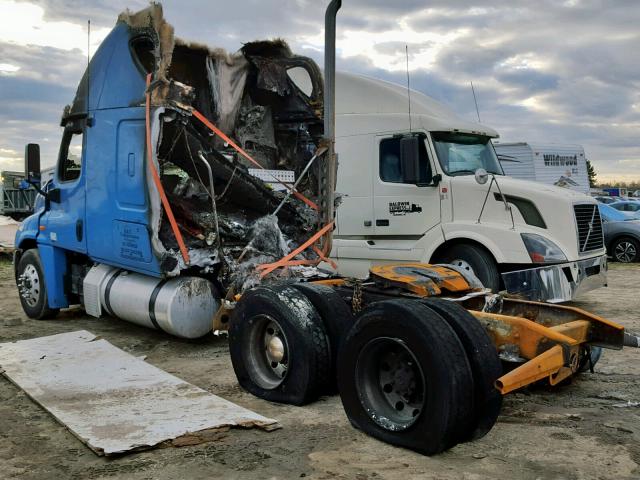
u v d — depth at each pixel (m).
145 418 4.26
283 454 3.74
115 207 6.71
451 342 3.61
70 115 7.44
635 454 3.69
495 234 7.86
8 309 9.15
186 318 6.23
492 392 3.68
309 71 7.78
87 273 7.62
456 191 8.33
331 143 6.77
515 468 3.51
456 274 4.98
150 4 6.29
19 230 8.52
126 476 3.48
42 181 8.57
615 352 6.25
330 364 4.57
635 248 15.30
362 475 3.43
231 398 4.88
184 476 3.46
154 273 6.26
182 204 6.60
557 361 3.73
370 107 9.23
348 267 9.35
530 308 4.70
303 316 4.57
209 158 6.61
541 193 7.89
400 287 4.71
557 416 4.37
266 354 4.95
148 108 6.20
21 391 5.04
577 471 3.46
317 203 7.15
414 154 8.34
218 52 7.36
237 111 7.63
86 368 5.53
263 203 7.24
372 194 9.11
